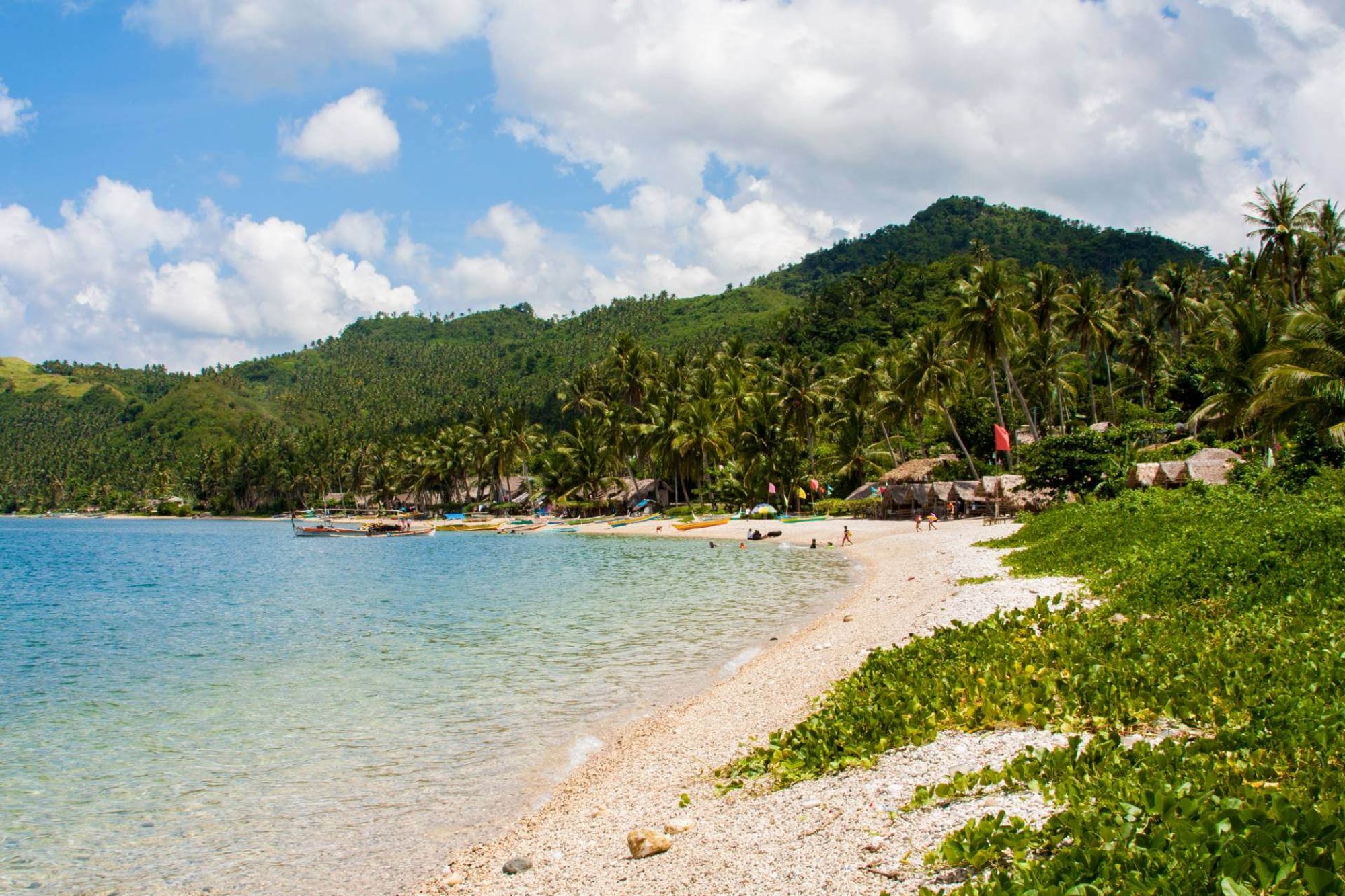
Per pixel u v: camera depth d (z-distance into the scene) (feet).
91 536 336.29
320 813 36.42
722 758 37.73
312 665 67.51
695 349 639.76
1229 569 50.19
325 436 547.90
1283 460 107.34
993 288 181.37
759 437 258.78
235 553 226.38
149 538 317.83
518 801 36.76
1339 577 43.88
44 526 458.09
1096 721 28.63
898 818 23.86
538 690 56.54
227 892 29.53
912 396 210.38
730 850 25.03
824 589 104.99
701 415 277.64
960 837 19.99
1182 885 15.14
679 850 26.32
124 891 29.91
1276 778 20.98
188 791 39.73
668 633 76.54
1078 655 37.22
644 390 317.83
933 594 78.18
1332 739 22.26
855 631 65.92
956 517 203.41
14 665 71.87
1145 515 87.10
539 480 382.83
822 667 53.36
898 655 45.75
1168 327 263.90
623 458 333.83
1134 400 286.05
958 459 232.94
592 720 49.08
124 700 58.29
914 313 405.39
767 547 180.86
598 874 25.93
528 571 144.77
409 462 452.35
